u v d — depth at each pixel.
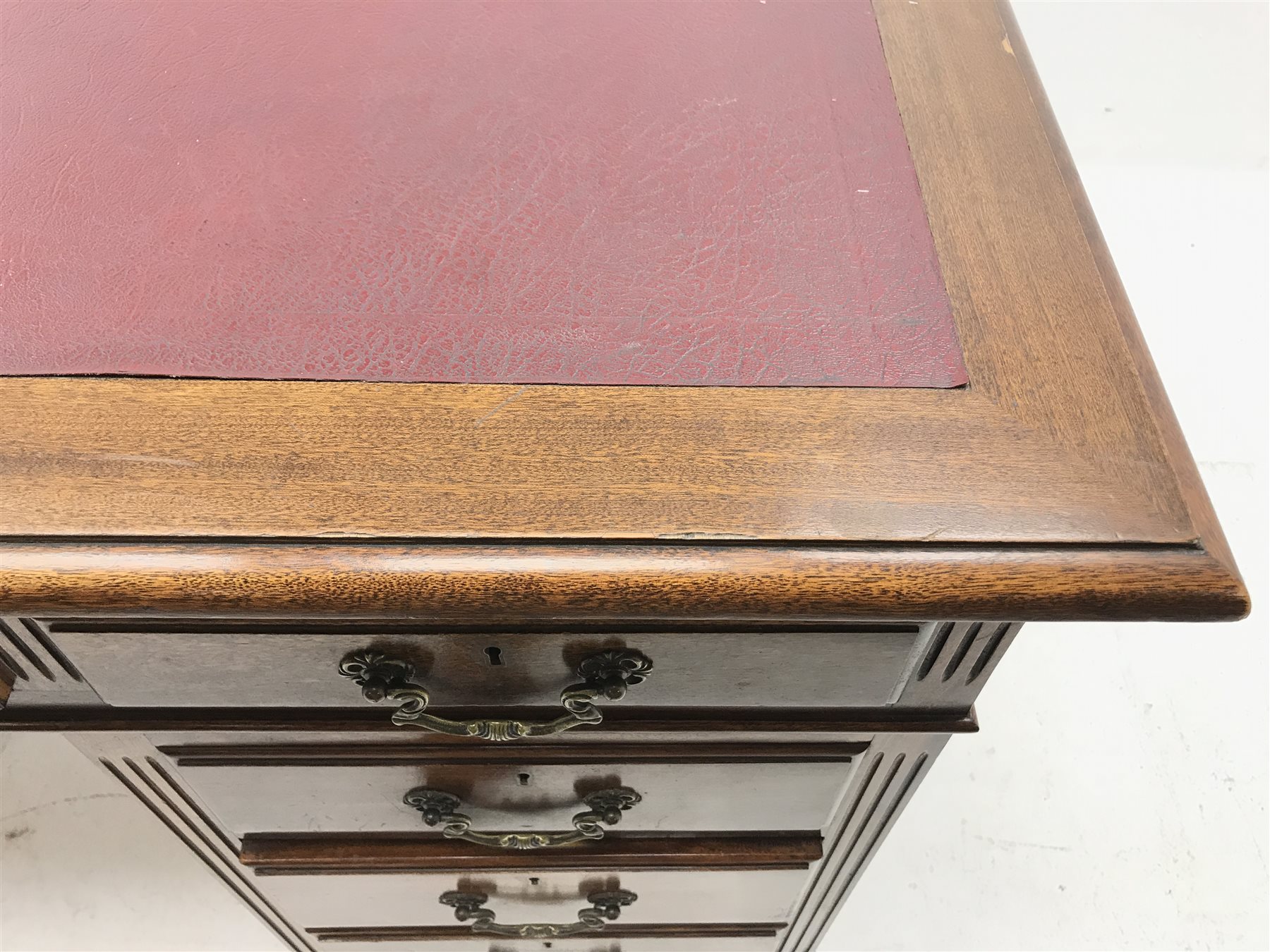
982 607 0.36
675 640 0.42
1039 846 0.97
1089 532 0.36
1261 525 1.09
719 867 0.60
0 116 0.50
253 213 0.46
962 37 0.55
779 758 0.51
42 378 0.40
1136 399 0.40
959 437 0.39
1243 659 1.05
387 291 0.44
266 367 0.41
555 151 0.49
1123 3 1.33
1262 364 1.17
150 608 0.35
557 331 0.43
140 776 0.54
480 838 0.55
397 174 0.48
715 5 0.57
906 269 0.45
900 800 0.56
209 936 0.93
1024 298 0.44
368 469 0.38
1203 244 1.24
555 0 0.56
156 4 0.56
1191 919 0.93
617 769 0.52
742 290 0.44
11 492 0.37
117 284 0.44
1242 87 1.32
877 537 0.36
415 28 0.55
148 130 0.49
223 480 0.37
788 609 0.36
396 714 0.44
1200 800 0.98
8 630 0.41
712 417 0.40
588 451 0.39
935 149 0.50
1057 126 0.51
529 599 0.36
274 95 0.51
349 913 0.68
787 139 0.50
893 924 0.93
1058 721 1.03
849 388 0.41
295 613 0.36
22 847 0.96
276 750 0.50
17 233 0.45
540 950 0.76
